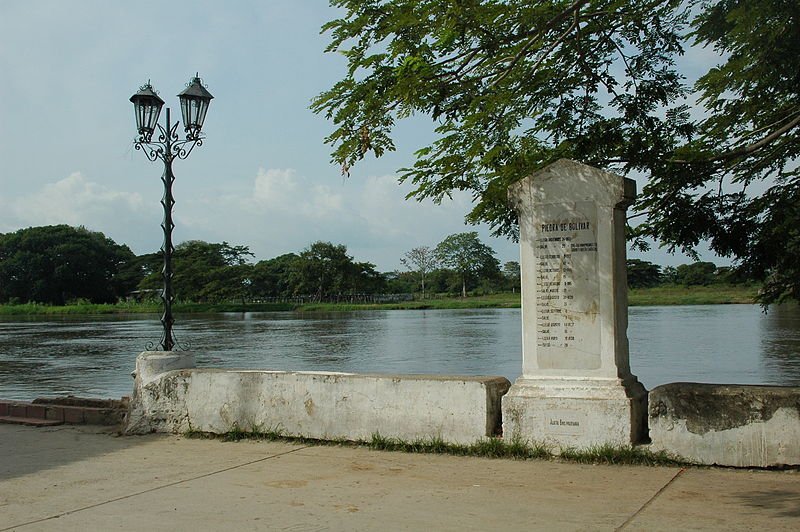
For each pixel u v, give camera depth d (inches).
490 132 345.4
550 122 361.7
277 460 301.3
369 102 294.7
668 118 357.1
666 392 274.5
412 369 901.2
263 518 222.2
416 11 271.3
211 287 4143.7
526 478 261.1
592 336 287.0
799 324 1706.4
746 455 262.4
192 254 4562.0
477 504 231.8
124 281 5113.2
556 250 293.6
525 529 205.6
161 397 365.1
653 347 1154.0
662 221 366.3
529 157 348.5
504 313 3090.6
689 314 2356.1
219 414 351.3
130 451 326.6
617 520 211.3
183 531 211.2
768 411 260.4
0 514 232.4
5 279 4852.4
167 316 401.1
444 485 255.9
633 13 327.0
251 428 344.2
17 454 324.5
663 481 251.4
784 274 366.9
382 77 294.5
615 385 282.2
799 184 356.8
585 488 246.1
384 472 276.7
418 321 2352.4
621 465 274.1
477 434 300.7
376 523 214.7
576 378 288.5
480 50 294.8
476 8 268.7
